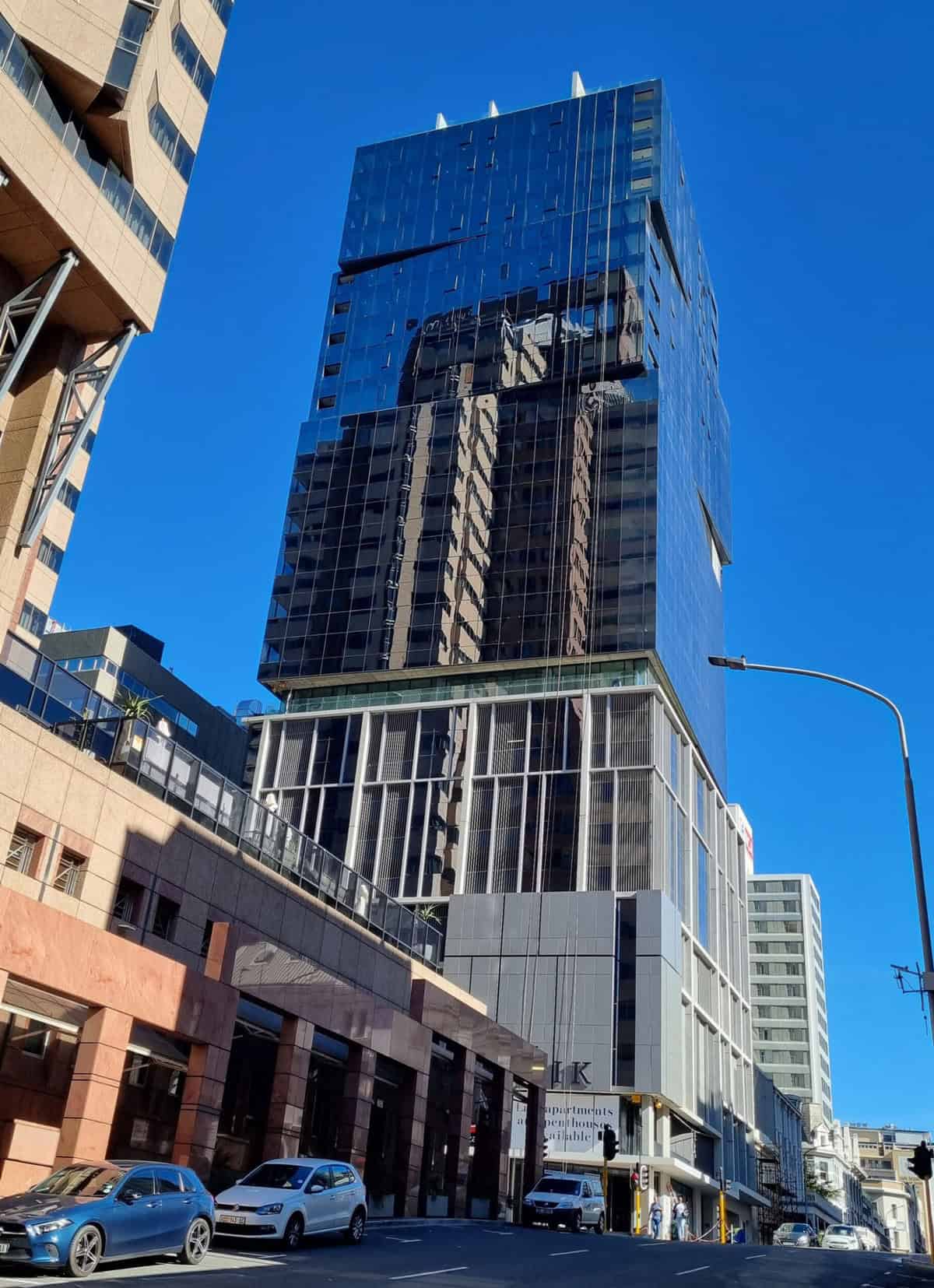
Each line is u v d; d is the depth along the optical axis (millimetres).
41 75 32594
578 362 98500
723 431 128625
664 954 75938
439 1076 44406
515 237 105875
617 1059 73000
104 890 29812
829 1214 138875
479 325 103188
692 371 113312
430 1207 42094
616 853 80250
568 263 102750
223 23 42125
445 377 102062
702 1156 83125
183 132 39094
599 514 92250
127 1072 30000
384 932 45781
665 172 107688
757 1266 26250
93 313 35656
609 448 94625
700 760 97250
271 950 31766
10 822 27312
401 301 107250
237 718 95750
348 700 93500
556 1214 40469
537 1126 51062
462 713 89250
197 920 33125
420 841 85312
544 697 87375
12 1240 16062
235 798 37312
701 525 109625
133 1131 29859
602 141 107812
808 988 170750
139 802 31484
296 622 96375
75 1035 28578
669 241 109062
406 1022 39625
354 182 114938
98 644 92250
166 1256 18922
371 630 93812
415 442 100125
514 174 109125
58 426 35031
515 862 82250
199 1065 28109
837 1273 25125
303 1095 32594
